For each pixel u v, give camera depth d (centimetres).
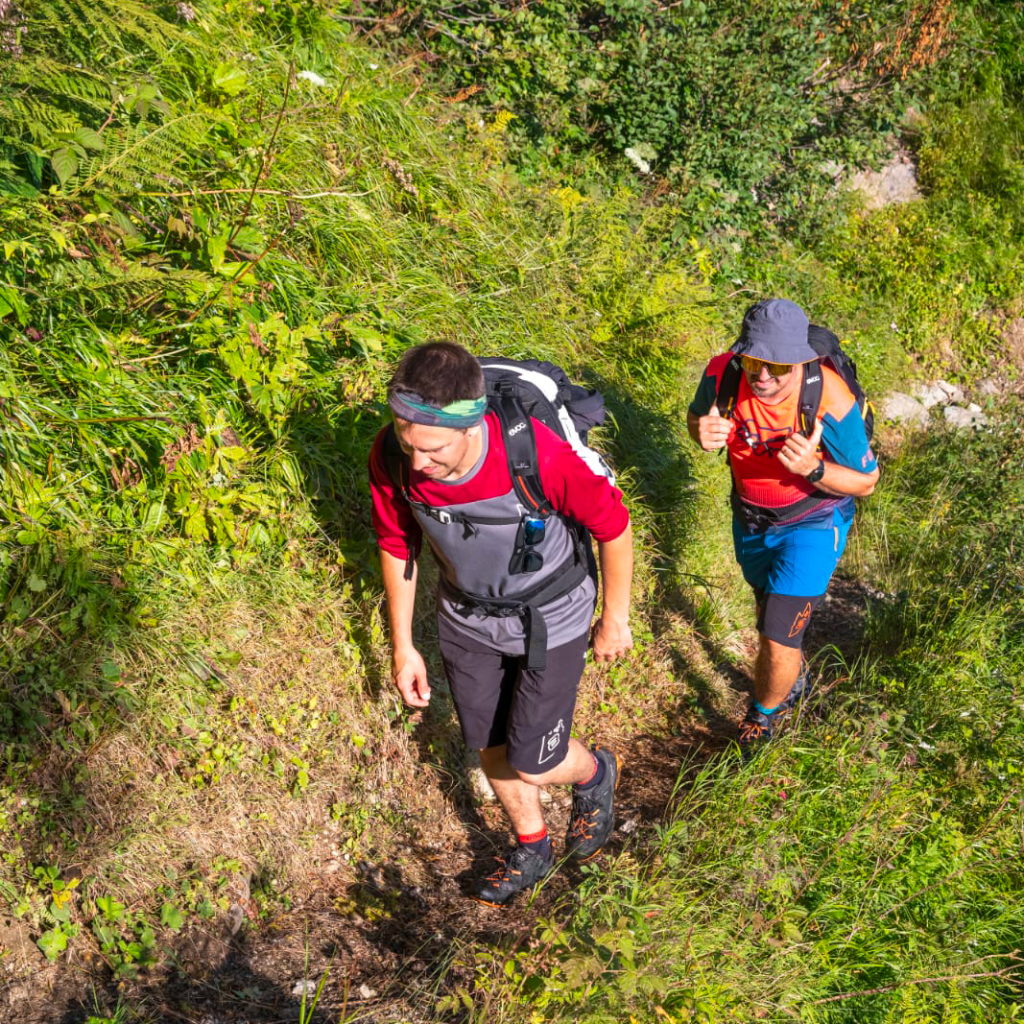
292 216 404
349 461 369
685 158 720
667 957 264
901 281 879
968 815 359
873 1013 279
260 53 490
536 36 670
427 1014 271
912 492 673
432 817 342
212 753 300
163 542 317
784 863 321
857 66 880
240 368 334
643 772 398
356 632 347
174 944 272
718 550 520
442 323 452
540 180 651
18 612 283
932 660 447
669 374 571
